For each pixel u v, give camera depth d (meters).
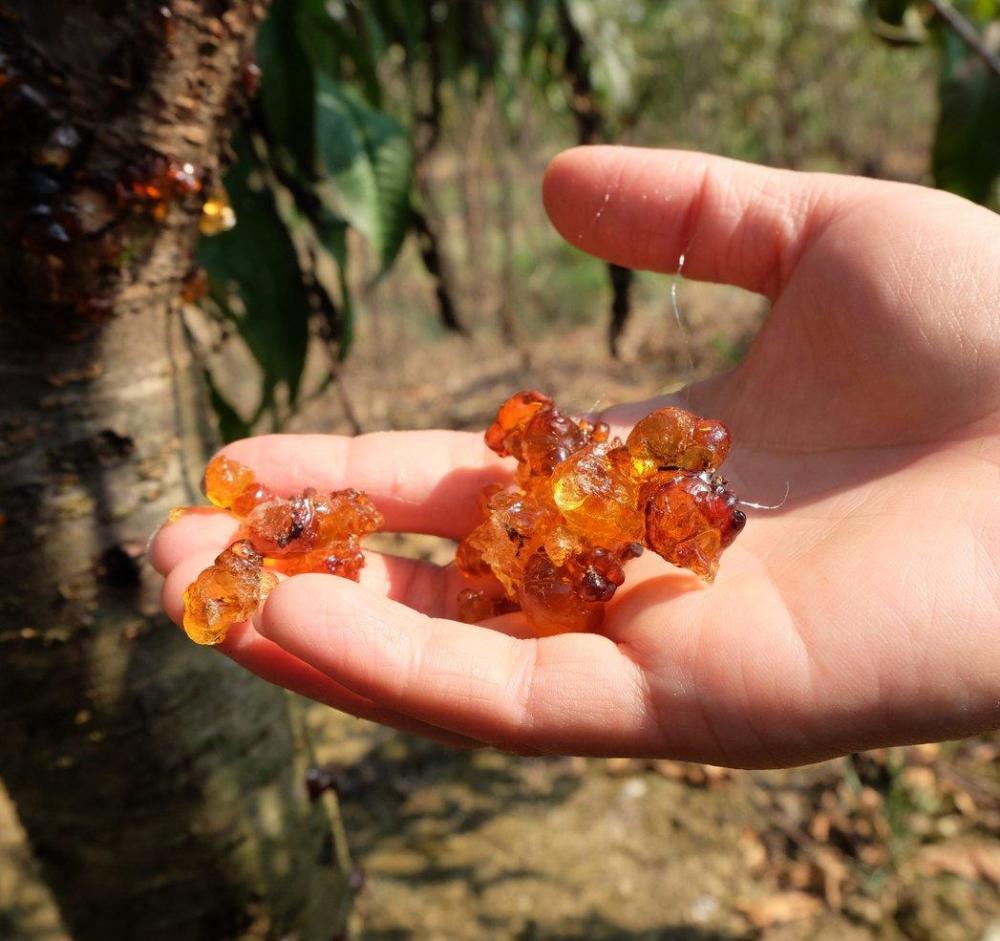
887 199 0.16
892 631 0.12
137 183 0.14
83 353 0.14
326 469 0.17
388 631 0.13
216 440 0.17
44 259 0.13
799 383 0.17
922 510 0.13
